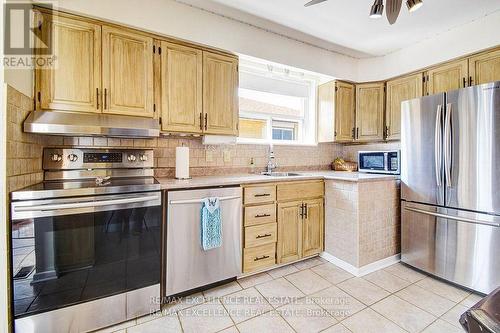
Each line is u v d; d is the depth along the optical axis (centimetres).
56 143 190
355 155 352
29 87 158
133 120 190
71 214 145
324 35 258
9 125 128
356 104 320
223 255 203
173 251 181
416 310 175
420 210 227
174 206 181
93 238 152
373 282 214
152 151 218
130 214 164
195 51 218
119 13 182
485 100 184
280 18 228
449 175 205
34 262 136
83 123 168
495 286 183
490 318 58
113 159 202
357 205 226
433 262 220
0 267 125
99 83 181
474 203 192
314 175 262
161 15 197
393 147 313
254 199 219
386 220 246
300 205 245
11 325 132
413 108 233
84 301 151
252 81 296
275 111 319
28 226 133
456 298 189
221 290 202
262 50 245
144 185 168
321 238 260
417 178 231
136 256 167
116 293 161
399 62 288
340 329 156
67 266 145
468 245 197
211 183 196
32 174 161
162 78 204
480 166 188
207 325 161
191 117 217
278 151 311
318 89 335
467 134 195
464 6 205
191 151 251
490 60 220
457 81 241
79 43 175
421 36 258
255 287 206
